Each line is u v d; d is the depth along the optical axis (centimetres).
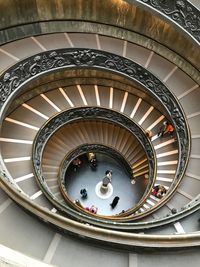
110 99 1491
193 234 497
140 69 1341
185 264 505
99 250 514
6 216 533
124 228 775
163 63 1449
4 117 1186
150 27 1384
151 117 1475
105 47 1431
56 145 1426
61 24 1378
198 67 1389
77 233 496
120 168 1684
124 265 503
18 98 1326
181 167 1193
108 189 1638
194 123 1319
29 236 518
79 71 1411
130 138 1530
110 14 1373
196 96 1388
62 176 1371
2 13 1224
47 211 510
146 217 1084
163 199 1099
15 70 1143
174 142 1400
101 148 1534
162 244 490
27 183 1159
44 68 1267
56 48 1351
